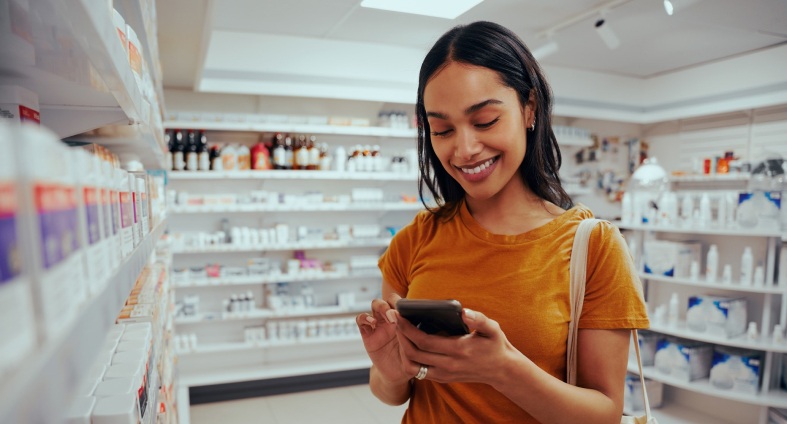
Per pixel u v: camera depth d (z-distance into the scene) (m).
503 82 0.95
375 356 1.03
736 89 5.00
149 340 1.11
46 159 0.35
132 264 0.76
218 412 4.16
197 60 3.36
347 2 3.63
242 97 4.73
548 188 1.11
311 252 5.04
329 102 5.04
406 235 1.27
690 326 3.78
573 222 1.06
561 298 1.00
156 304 1.46
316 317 5.02
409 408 1.19
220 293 4.74
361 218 5.18
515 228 1.08
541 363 0.99
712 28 4.21
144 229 1.11
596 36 4.43
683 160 6.02
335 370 4.70
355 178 4.73
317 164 4.73
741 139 5.35
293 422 3.97
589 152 6.29
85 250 0.45
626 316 0.96
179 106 4.54
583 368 1.00
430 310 0.79
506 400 1.00
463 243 1.10
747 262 3.51
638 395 3.99
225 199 4.46
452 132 1.00
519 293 1.00
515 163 1.00
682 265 3.84
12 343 0.28
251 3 3.62
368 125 4.85
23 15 0.53
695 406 4.04
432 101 0.98
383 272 1.33
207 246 4.32
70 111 1.02
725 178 4.86
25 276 0.30
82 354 0.39
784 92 4.59
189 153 4.30
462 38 0.96
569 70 5.50
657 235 4.36
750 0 3.59
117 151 1.80
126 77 0.79
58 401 0.33
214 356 4.69
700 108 5.34
